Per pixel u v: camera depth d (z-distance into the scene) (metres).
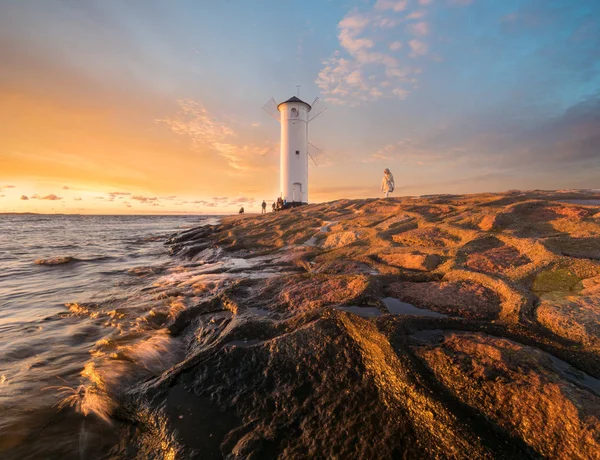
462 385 2.79
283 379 3.50
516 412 2.47
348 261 7.54
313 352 3.74
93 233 41.31
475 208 10.07
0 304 8.48
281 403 3.22
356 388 3.20
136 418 3.41
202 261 14.05
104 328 6.22
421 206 12.00
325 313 4.31
